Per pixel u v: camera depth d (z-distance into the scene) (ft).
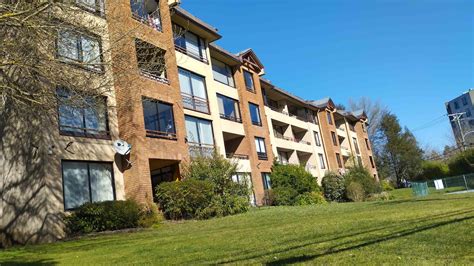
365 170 140.56
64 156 52.80
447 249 18.74
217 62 98.89
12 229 50.29
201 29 88.17
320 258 18.80
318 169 142.20
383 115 251.60
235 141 100.63
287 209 67.67
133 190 59.21
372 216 38.22
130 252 29.17
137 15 69.05
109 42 40.45
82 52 38.50
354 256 18.67
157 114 67.36
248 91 106.83
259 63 116.47
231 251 24.79
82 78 36.70
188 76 82.84
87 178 55.57
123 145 59.21
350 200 125.59
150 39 68.49
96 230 50.62
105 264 24.67
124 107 61.52
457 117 223.30
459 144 211.41
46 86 34.96
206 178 66.64
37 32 31.76
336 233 27.81
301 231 31.24
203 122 83.30
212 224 49.60
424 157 254.68
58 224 49.47
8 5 30.17
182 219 60.75
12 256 32.89
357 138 201.98
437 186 152.76
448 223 26.89
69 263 26.45
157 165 70.28
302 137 146.20
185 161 69.77
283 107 138.62
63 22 35.42
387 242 21.70
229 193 67.67
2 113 52.06
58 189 50.85
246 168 95.30
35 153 51.03
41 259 29.71
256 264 18.88
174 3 79.00
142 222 53.98
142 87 64.08
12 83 32.81
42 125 51.03
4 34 32.45
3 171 52.70
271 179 102.32
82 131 56.65
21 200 50.72
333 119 169.89
